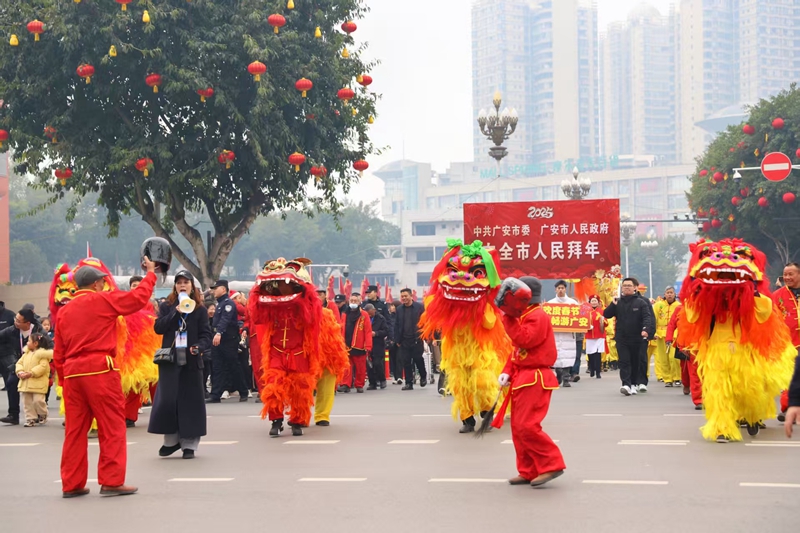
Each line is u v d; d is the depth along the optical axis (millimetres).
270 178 27984
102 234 84938
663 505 8117
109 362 9117
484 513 7941
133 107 27500
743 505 8055
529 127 197250
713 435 12055
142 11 25531
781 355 12375
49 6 25547
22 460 11734
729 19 195125
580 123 197250
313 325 13367
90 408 9164
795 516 7617
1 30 25984
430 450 11703
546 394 9195
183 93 26078
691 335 12422
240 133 27391
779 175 31359
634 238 113250
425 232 119875
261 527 7586
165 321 11391
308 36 27875
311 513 8086
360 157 29672
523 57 196875
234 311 19438
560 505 8203
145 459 11398
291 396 13367
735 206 51719
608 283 29656
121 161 26078
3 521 8039
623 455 10945
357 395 20938
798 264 14359
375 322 22938
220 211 29844
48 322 20812
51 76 26203
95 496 9117
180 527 7660
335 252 98500
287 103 26984
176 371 11391
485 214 21656
